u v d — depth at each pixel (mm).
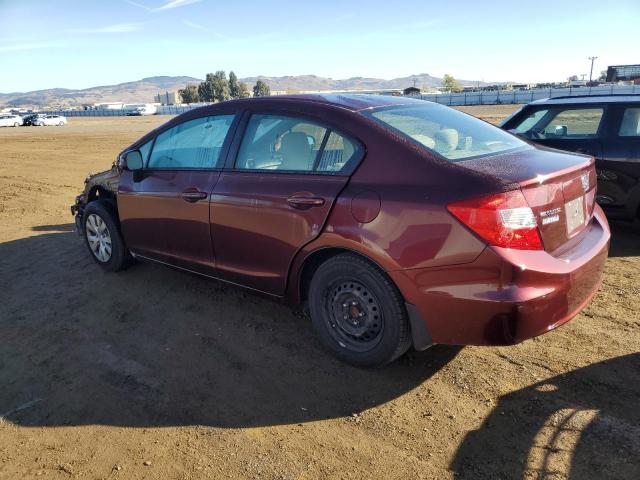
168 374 3617
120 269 5465
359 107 3691
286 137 3775
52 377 3629
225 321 4371
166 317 4477
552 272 2932
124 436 2998
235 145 4086
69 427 3092
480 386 3328
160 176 4605
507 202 2832
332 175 3453
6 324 4465
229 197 3961
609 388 3242
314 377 3518
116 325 4371
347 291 3475
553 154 3619
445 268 2959
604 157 6109
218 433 2998
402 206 3074
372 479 2605
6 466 2779
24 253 6430
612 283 4961
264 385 3453
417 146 3242
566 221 3232
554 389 3258
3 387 3533
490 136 3830
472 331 2984
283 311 4516
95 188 5648
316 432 2979
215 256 4223
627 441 2766
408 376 3482
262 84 191250
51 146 24484
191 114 4535
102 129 40812
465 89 126500
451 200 2918
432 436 2896
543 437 2832
